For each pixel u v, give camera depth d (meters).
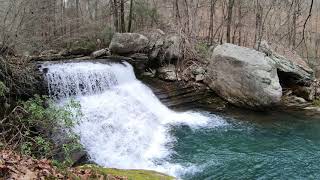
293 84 18.05
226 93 16.83
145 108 15.20
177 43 19.20
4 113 11.52
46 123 9.26
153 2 25.83
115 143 12.62
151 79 17.98
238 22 24.66
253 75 15.80
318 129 14.32
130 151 12.25
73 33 22.91
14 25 14.24
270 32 25.22
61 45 21.80
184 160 11.51
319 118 15.56
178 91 17.20
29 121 8.86
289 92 17.92
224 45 17.39
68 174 6.82
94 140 12.40
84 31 23.17
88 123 12.88
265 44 18.89
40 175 6.15
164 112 15.57
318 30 26.19
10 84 12.03
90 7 26.84
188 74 18.34
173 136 13.52
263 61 16.16
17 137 9.52
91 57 19.31
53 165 7.15
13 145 8.58
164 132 13.87
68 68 14.71
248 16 26.47
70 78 14.45
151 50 18.75
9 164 6.04
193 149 12.37
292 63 18.25
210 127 14.42
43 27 20.05
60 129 10.72
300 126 14.64
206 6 26.38
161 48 18.72
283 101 17.25
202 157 11.70
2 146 7.99
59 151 10.34
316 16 26.97
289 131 14.11
